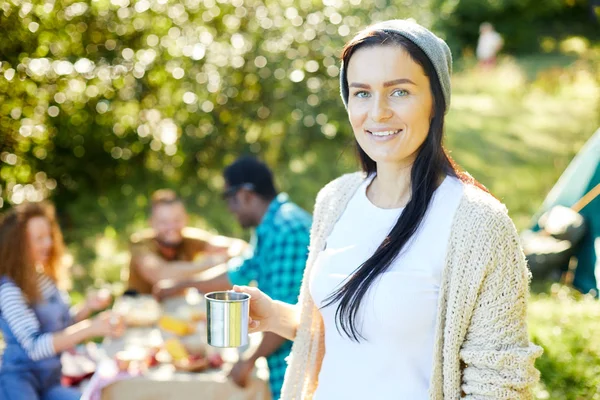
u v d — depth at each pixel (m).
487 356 1.53
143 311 3.62
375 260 1.62
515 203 8.23
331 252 1.78
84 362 3.61
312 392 1.88
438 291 1.59
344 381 1.68
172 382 2.87
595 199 5.73
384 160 1.66
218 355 3.08
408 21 1.65
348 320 1.63
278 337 2.77
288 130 8.59
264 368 3.06
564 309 4.66
